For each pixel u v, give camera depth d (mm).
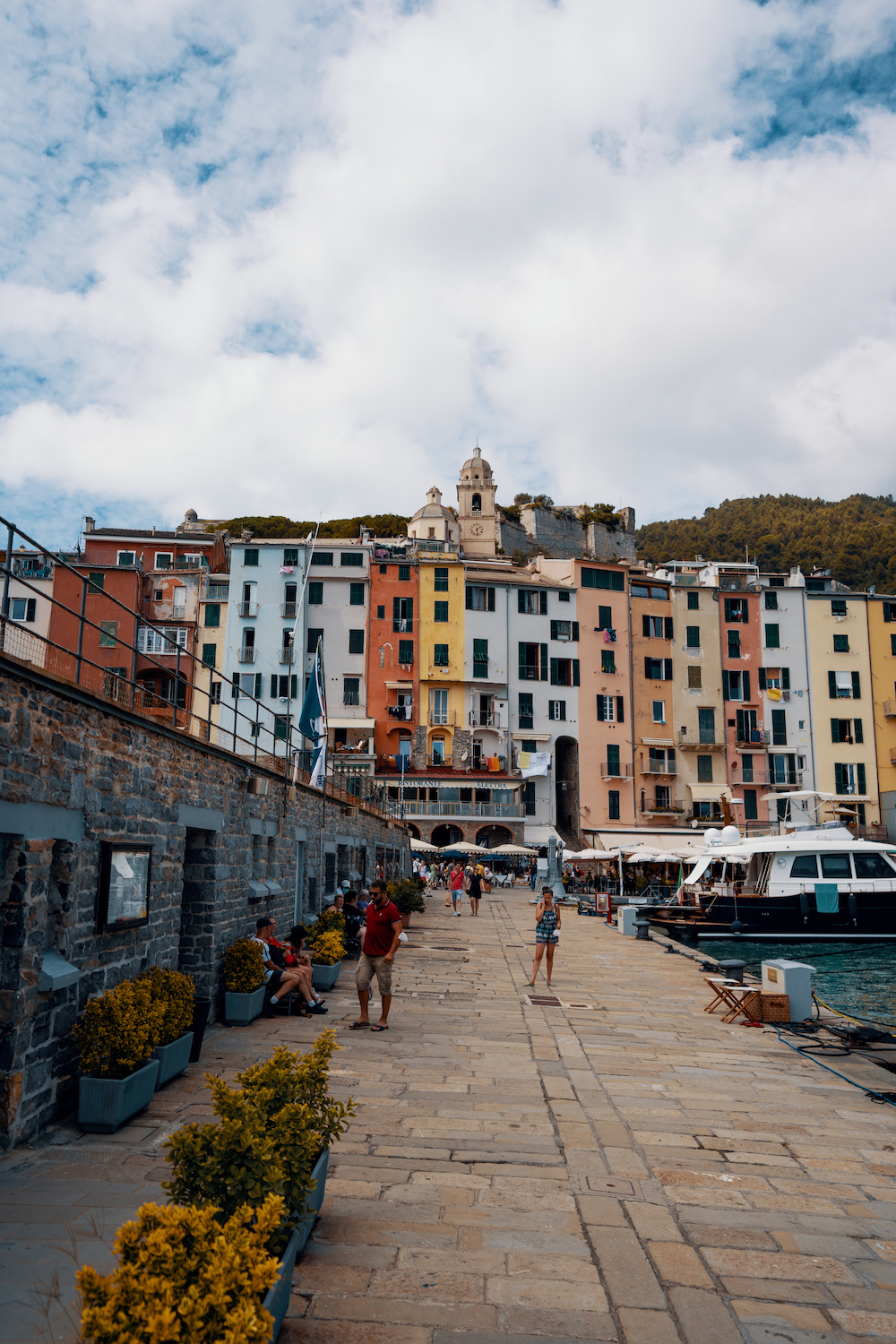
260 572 55281
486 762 56844
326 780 20266
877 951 29172
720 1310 4703
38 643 7066
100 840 8055
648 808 59312
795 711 61719
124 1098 7051
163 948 9727
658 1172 6797
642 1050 11109
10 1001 6523
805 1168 7020
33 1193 5723
